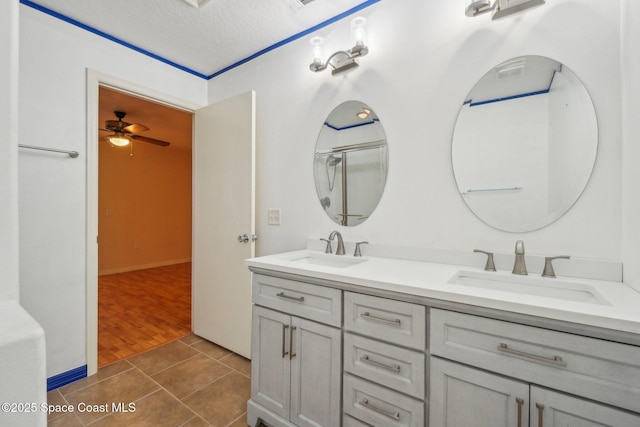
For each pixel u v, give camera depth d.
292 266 1.34
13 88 0.50
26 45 1.68
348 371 1.17
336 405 1.21
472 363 0.92
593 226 1.16
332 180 1.89
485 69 1.37
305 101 2.02
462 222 1.43
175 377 1.87
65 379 1.79
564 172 1.21
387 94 1.66
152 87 2.25
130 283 4.31
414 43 1.57
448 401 0.96
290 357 1.36
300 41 2.03
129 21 1.88
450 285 1.01
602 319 0.73
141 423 1.46
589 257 1.16
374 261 1.52
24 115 1.67
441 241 1.49
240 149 2.16
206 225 2.42
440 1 1.49
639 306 0.80
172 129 4.35
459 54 1.44
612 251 1.12
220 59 2.37
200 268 2.47
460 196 1.43
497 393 0.88
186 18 1.86
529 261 1.24
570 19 1.20
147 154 5.44
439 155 1.49
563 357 0.79
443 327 0.97
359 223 1.77
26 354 0.40
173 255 5.85
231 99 2.22
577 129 1.18
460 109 1.43
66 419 1.48
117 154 5.04
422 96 1.54
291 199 2.10
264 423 1.48
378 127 1.69
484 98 1.38
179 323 2.78
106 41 2.00
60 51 1.80
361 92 1.76
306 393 1.30
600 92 1.14
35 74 1.71
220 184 2.31
